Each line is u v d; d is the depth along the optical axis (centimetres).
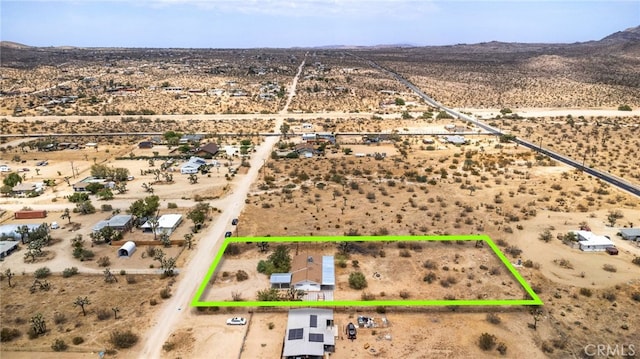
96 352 4531
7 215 8219
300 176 10225
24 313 5172
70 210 8475
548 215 7919
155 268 6203
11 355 4475
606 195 8888
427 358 4378
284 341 4578
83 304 5262
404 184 9775
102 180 10044
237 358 4409
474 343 4594
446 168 10988
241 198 8962
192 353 4494
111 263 6356
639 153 11956
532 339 4650
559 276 5884
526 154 12038
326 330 4703
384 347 4528
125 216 7719
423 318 5006
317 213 8100
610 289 5566
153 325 4941
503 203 8519
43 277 5975
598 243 6612
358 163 11456
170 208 8444
